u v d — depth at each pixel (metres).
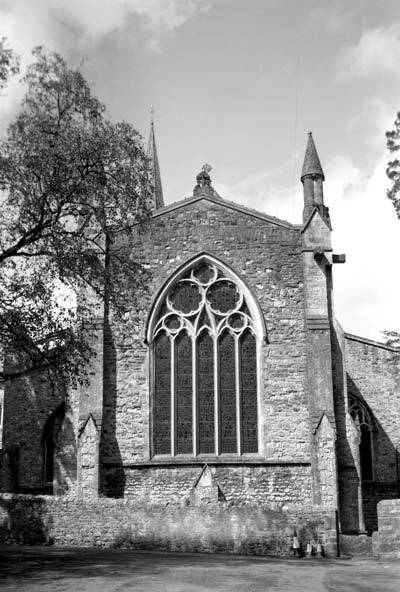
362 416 40.84
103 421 34.12
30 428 38.97
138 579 20.77
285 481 33.09
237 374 34.59
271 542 28.34
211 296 35.69
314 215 35.97
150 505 29.53
